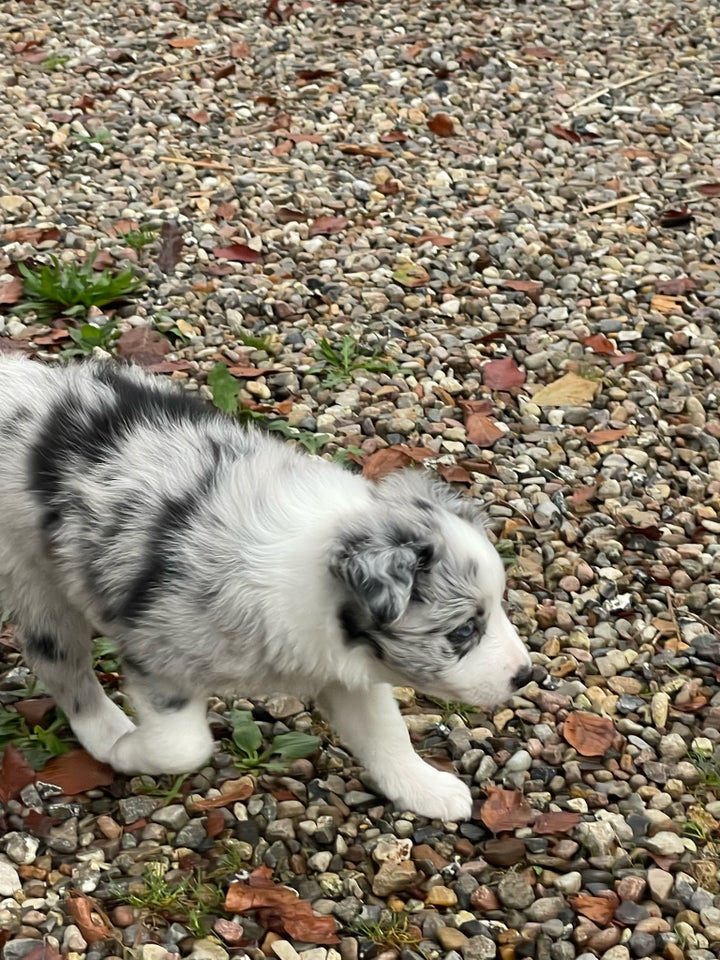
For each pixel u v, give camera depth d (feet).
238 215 4.64
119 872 2.39
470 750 2.71
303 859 2.46
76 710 2.63
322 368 3.84
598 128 5.55
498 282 4.35
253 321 4.07
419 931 2.32
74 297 4.02
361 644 2.27
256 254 4.39
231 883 2.36
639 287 4.38
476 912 2.37
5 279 4.09
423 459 3.51
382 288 4.28
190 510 2.30
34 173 4.84
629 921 2.34
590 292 4.35
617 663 2.96
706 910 2.36
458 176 5.08
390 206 4.81
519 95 5.79
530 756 2.71
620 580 3.20
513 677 2.28
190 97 5.62
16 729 2.70
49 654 2.56
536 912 2.35
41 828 2.46
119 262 4.29
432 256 4.49
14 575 2.48
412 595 2.20
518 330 4.12
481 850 2.49
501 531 3.30
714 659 2.98
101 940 2.25
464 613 2.23
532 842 2.48
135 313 4.04
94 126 5.27
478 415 3.71
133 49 6.07
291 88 5.77
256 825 2.51
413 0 6.76
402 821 2.53
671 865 2.45
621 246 4.62
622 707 2.85
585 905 2.37
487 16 6.59
